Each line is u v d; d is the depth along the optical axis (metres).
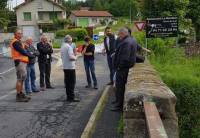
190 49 21.02
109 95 12.89
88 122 9.16
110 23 100.88
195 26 32.81
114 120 9.30
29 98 12.76
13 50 12.63
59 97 13.35
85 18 102.88
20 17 83.31
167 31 16.92
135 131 4.90
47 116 10.43
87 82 16.44
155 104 4.85
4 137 8.50
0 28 72.56
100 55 37.09
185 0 25.31
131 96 4.95
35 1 83.12
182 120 9.60
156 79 6.66
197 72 12.57
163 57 15.98
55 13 84.25
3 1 69.00
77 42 59.31
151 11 25.14
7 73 22.55
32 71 14.38
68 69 12.39
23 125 9.49
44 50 15.09
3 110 11.24
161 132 3.53
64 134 8.66
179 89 9.80
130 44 9.23
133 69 8.62
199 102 9.71
